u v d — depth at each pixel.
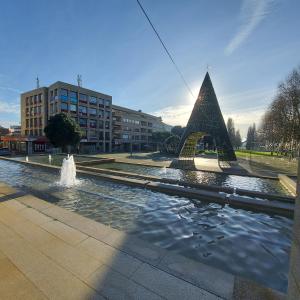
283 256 3.59
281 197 7.01
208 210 5.98
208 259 3.47
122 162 19.33
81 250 2.97
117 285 2.25
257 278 2.96
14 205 4.98
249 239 4.24
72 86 38.25
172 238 4.24
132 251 2.95
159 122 73.81
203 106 19.97
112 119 50.06
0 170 13.20
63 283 2.27
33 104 40.47
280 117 31.55
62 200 6.81
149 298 2.07
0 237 3.36
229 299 2.05
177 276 2.41
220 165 18.86
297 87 28.45
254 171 15.17
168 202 6.65
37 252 2.91
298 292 1.33
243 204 6.12
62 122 29.53
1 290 2.15
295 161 26.88
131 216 5.48
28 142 33.34
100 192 7.82
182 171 14.98
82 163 16.34
